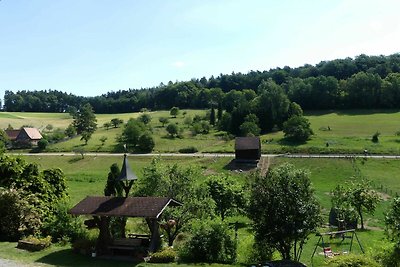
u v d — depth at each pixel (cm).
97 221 2639
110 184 3622
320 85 17062
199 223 2803
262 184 2356
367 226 4653
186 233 3106
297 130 11150
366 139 10744
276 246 2375
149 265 2359
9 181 3128
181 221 3041
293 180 2333
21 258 2400
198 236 2591
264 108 14250
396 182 7050
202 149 11262
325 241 3731
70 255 2531
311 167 8412
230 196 4678
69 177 8181
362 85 16575
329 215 4684
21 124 18838
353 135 11612
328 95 16912
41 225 2964
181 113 19688
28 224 2897
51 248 2705
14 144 13412
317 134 12038
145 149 11462
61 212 2986
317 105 17100
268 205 2294
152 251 2564
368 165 8150
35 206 3066
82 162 10262
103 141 12925
